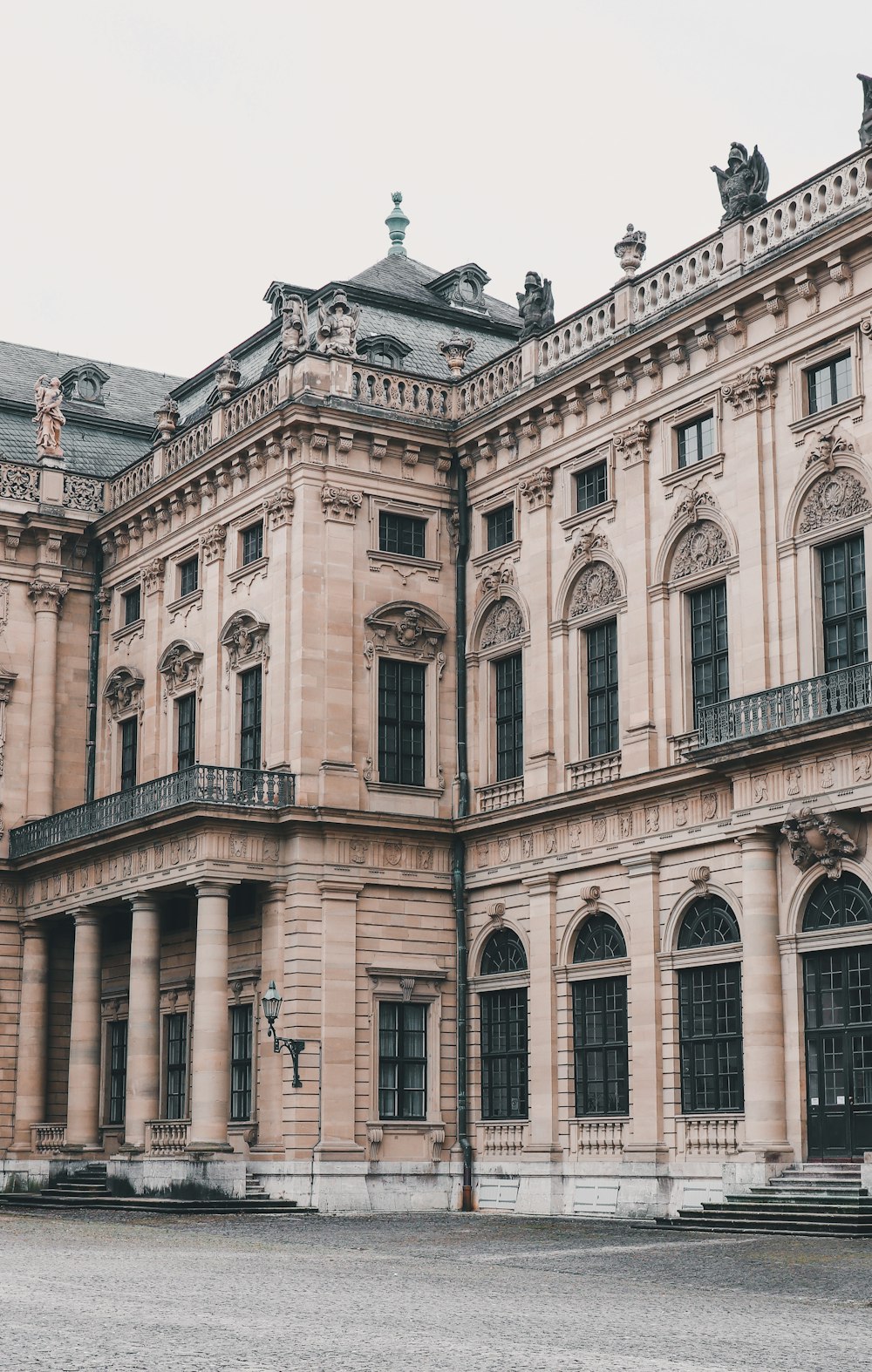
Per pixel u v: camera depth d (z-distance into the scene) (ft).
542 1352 62.54
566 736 159.63
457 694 173.88
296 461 169.99
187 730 185.16
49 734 198.59
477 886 167.84
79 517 202.59
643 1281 89.51
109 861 176.65
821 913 130.93
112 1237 121.70
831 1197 121.70
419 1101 165.27
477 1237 122.21
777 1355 62.80
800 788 130.31
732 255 145.48
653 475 153.17
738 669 141.90
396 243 234.17
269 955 161.79
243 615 173.78
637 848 148.87
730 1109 138.21
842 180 136.26
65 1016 195.11
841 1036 128.26
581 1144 152.25
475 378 176.35
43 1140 185.68
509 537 171.63
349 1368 57.88
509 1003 164.45
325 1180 155.33
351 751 166.20
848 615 133.80
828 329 136.77
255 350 207.10
